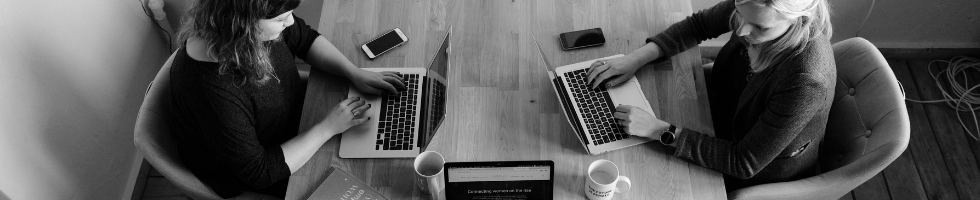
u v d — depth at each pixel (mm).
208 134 1639
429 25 2102
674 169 1751
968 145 2752
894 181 2631
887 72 1783
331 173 1730
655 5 2146
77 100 2230
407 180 1733
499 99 1912
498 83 1951
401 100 1896
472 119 1865
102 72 2375
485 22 2107
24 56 1978
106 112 2416
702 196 1700
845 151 1886
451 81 1956
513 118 1867
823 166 1985
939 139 2773
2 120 1896
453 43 2053
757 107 1717
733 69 1935
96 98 2342
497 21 2109
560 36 2055
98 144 2377
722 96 2064
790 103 1576
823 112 1634
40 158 2070
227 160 1688
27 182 2027
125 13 2492
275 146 1759
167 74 1788
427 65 1997
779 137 1638
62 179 2188
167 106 1780
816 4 1443
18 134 1968
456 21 2109
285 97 1847
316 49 1956
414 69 1979
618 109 1823
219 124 1609
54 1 2104
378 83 1909
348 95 1926
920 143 2758
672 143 1765
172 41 2842
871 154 1718
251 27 1427
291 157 1743
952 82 2953
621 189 1694
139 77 2641
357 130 1829
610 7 2143
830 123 1942
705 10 1984
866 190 2611
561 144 1809
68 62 2168
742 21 1527
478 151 1796
